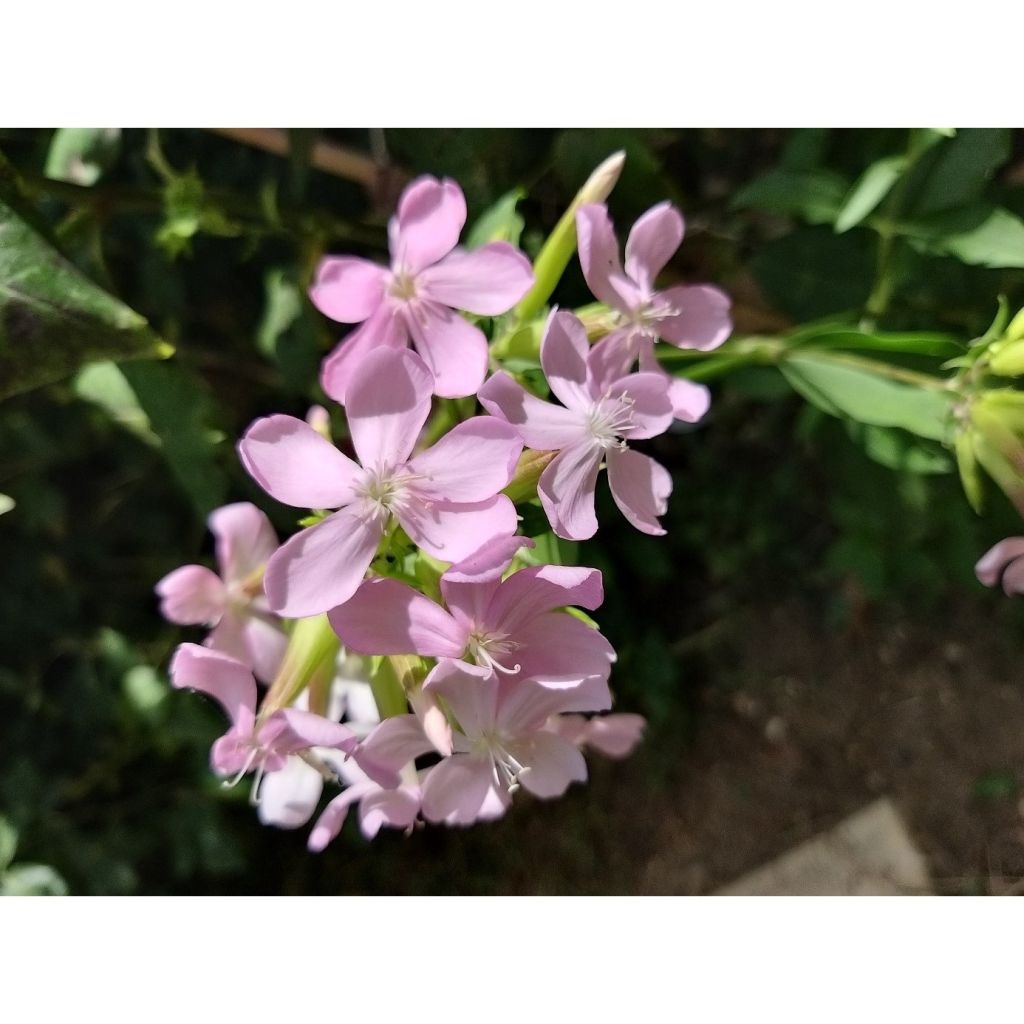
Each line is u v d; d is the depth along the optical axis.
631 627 0.23
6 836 0.20
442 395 0.11
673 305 0.13
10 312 0.10
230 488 0.16
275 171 0.17
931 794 0.25
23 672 0.20
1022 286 0.16
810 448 0.20
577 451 0.11
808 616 0.25
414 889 0.24
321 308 0.11
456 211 0.12
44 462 0.19
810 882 0.25
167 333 0.18
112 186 0.14
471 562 0.10
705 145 0.19
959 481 0.18
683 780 0.25
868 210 0.15
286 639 0.13
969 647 0.25
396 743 0.11
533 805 0.25
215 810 0.21
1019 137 0.17
